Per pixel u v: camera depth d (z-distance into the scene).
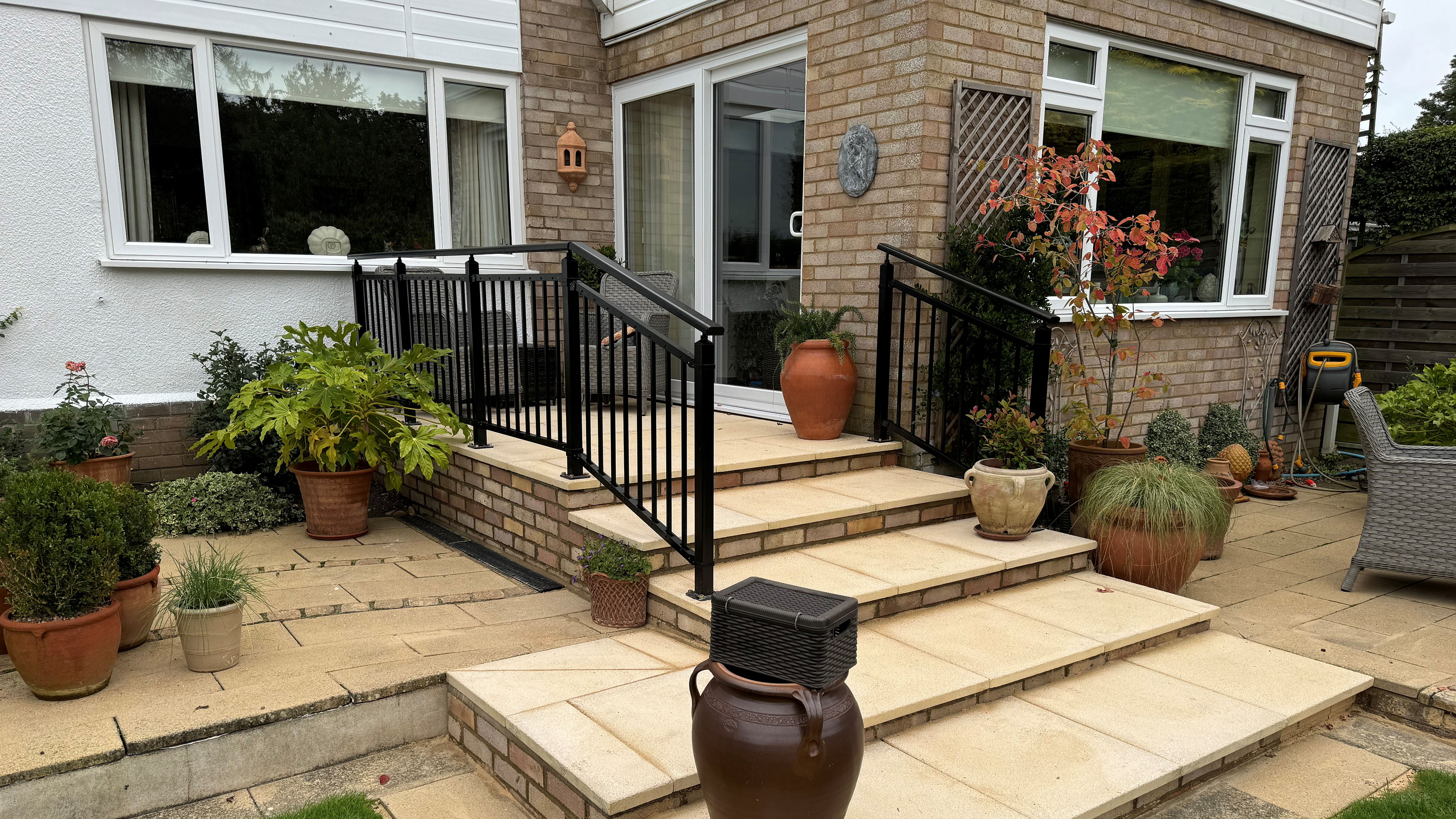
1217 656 3.33
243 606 2.86
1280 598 4.10
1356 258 7.18
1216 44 5.72
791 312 4.86
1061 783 2.40
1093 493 4.07
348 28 5.41
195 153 5.14
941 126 4.43
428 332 4.95
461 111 5.98
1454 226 6.59
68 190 4.79
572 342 3.64
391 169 5.77
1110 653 3.23
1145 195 5.78
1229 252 6.34
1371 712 3.22
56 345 4.84
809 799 1.83
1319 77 6.51
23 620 2.50
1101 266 5.50
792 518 3.69
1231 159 6.23
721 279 5.82
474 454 4.34
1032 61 4.77
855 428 4.92
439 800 2.51
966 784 2.39
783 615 1.86
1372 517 4.09
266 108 5.31
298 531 4.66
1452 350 6.56
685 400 3.11
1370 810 2.53
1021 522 3.89
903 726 2.67
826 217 4.97
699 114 5.70
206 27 5.00
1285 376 6.84
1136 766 2.50
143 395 5.08
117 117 4.93
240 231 5.32
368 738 2.72
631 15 6.01
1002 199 4.33
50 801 2.21
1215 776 2.75
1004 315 4.40
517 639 3.18
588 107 6.32
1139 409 5.94
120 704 2.54
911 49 4.37
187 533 4.48
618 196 6.50
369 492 4.84
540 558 3.96
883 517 4.03
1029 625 3.32
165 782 2.37
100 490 2.71
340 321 4.96
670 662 2.94
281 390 4.69
